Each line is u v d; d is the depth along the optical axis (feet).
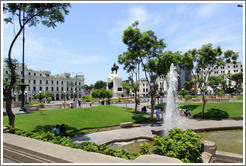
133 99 173.47
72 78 299.38
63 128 34.91
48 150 16.57
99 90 128.88
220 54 65.46
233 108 74.08
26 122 47.52
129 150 30.09
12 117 35.50
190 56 69.97
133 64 83.46
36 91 253.65
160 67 66.74
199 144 20.08
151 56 67.10
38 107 86.58
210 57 64.75
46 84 266.16
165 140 20.61
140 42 60.59
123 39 62.54
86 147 19.03
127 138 36.11
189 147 18.67
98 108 84.02
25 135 24.39
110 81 164.86
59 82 282.56
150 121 63.10
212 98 110.83
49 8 38.27
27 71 242.78
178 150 18.10
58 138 22.49
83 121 53.26
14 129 26.66
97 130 46.52
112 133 43.29
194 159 18.98
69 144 19.94
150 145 32.42
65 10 39.65
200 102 101.35
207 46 64.75
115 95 161.68
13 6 36.06
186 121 60.49
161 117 71.82
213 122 57.52
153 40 62.95
